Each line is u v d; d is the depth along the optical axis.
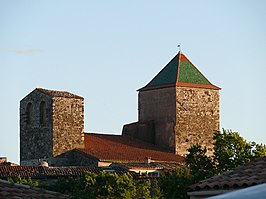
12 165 89.62
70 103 108.38
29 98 110.75
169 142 117.19
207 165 68.31
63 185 68.00
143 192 63.81
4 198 19.34
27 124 110.69
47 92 108.62
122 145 112.00
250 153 68.00
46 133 107.62
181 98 118.12
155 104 120.19
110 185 62.31
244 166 23.27
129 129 119.31
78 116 108.75
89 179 62.91
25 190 20.95
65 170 82.81
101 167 88.88
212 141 119.75
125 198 61.59
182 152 116.81
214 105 121.00
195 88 119.19
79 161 105.75
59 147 106.88
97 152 106.00
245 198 10.84
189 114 118.44
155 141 119.00
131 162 104.06
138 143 116.06
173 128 116.88
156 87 119.94
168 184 65.75
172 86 117.94
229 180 21.67
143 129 119.19
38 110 109.25
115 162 102.88
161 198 65.06
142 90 122.25
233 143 68.38
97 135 113.75
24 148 110.81
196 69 122.06
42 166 82.75
